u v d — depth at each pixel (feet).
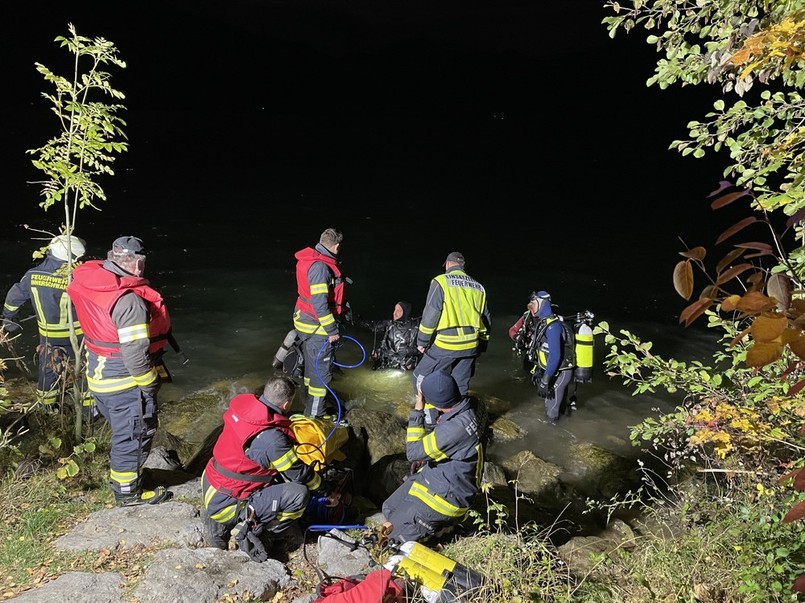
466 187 86.48
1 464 15.34
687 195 83.30
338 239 19.65
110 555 12.45
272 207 68.13
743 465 13.24
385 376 26.89
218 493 12.78
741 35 11.73
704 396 13.17
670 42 12.87
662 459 21.34
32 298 18.16
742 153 12.58
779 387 11.44
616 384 27.30
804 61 10.95
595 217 68.74
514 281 44.80
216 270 43.52
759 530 11.85
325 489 14.32
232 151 112.37
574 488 19.93
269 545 13.39
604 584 12.41
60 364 17.04
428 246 54.44
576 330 23.47
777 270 9.34
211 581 11.52
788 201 8.83
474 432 13.39
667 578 11.89
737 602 11.18
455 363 19.97
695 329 35.42
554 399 23.21
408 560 11.23
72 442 16.71
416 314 37.93
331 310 19.76
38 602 10.69
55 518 13.73
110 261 13.56
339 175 91.71
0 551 12.50
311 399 20.12
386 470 18.25
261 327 33.01
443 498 13.39
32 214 57.16
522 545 13.04
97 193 16.60
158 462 17.39
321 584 11.16
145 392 13.53
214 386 25.95
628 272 47.70
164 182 79.15
